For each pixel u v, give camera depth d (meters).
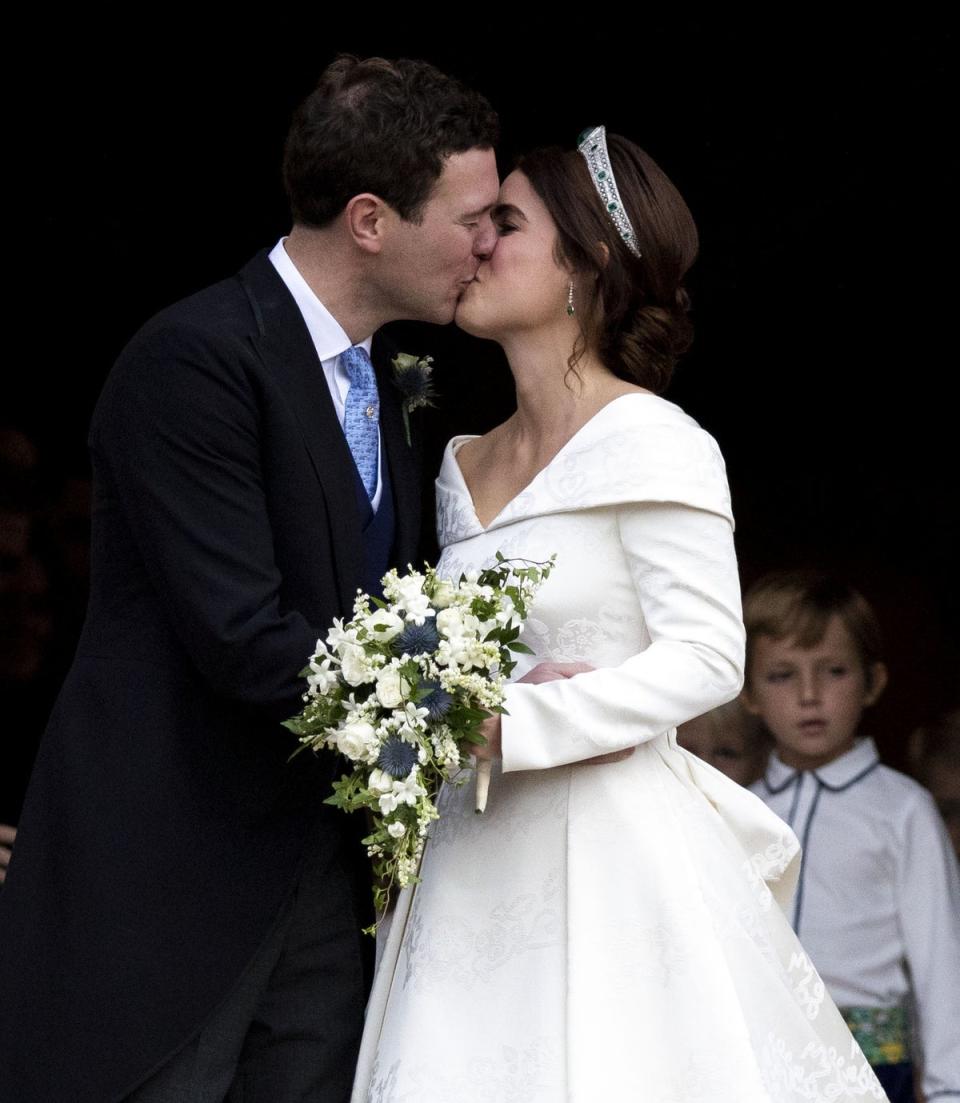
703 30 24.28
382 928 12.30
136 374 11.03
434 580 10.70
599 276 11.84
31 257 25.91
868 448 26.16
